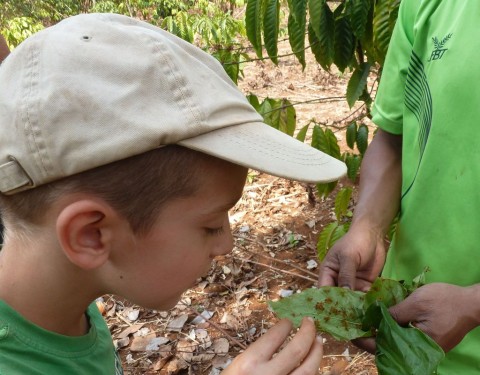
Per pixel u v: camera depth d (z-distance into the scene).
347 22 1.98
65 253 0.80
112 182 0.76
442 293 0.99
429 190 1.21
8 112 0.76
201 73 0.83
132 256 0.83
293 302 1.06
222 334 2.67
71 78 0.74
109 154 0.74
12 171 0.77
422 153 1.23
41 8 10.07
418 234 1.27
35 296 0.89
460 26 1.10
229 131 0.83
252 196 3.93
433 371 0.90
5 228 0.88
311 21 1.82
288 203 3.81
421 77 1.25
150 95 0.76
